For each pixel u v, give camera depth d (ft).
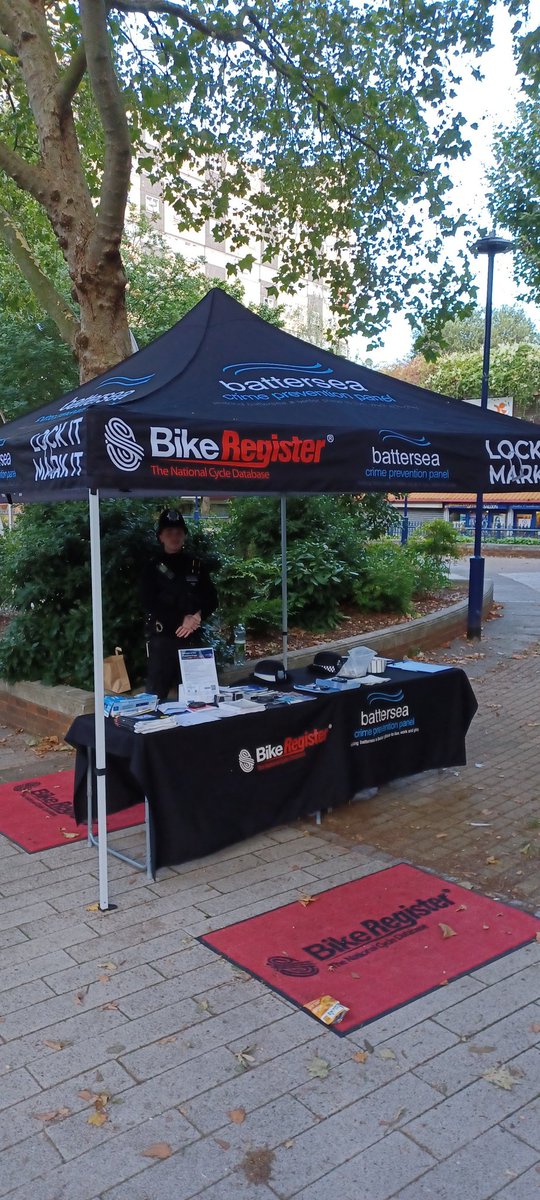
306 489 13.05
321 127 33.27
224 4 29.22
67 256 23.82
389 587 34.22
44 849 15.62
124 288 23.93
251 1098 8.86
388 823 16.81
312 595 31.73
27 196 37.91
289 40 30.81
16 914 13.06
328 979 11.09
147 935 12.33
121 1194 7.64
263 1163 7.97
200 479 11.96
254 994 10.78
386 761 17.85
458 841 15.84
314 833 16.31
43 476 12.91
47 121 23.29
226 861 14.98
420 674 18.79
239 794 15.11
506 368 125.80
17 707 23.79
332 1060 9.45
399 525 44.70
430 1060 9.42
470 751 21.63
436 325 34.83
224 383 14.87
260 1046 9.71
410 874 14.34
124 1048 9.71
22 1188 7.71
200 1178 7.81
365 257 35.22
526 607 47.03
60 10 30.68
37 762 20.75
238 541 34.24
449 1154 8.04
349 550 34.94
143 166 34.42
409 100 32.32
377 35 31.50
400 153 33.04
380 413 15.12
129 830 16.56
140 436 11.45
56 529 22.29
